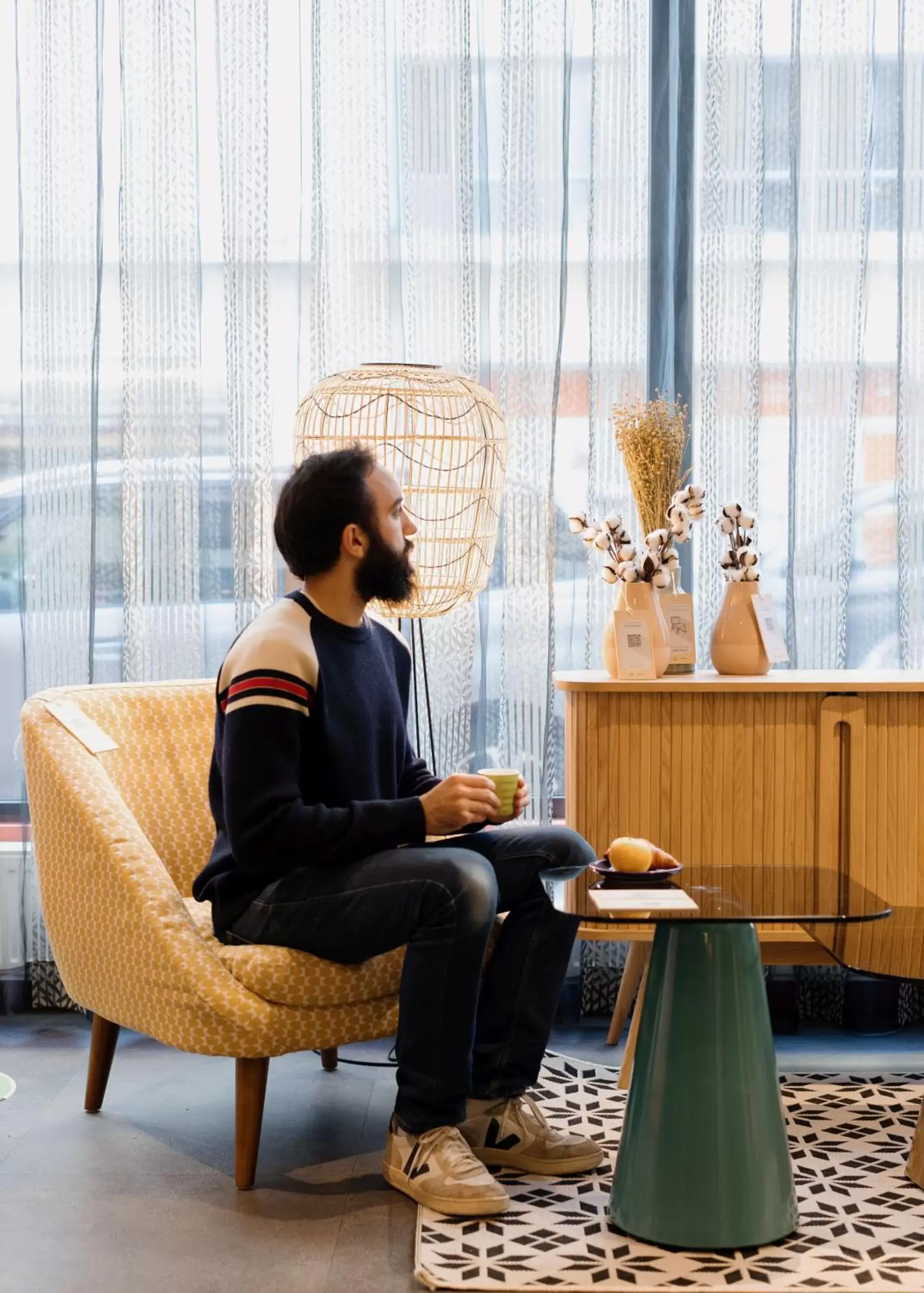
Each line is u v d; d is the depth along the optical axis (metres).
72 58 3.42
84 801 2.58
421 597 3.14
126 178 3.41
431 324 3.44
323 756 2.42
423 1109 2.36
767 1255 2.16
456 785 2.35
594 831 2.95
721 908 2.07
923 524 3.45
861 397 3.44
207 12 3.45
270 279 3.47
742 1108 2.19
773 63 3.39
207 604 3.51
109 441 3.47
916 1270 2.10
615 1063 3.13
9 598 3.54
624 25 3.39
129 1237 2.25
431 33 3.40
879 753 2.94
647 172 3.42
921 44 3.38
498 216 3.47
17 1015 3.52
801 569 3.45
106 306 3.48
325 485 2.47
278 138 3.46
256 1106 2.44
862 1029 3.39
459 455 3.21
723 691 2.93
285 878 2.39
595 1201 2.36
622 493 3.46
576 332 3.45
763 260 3.41
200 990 2.35
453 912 2.28
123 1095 2.94
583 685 2.92
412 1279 2.10
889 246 3.43
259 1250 2.20
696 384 3.46
